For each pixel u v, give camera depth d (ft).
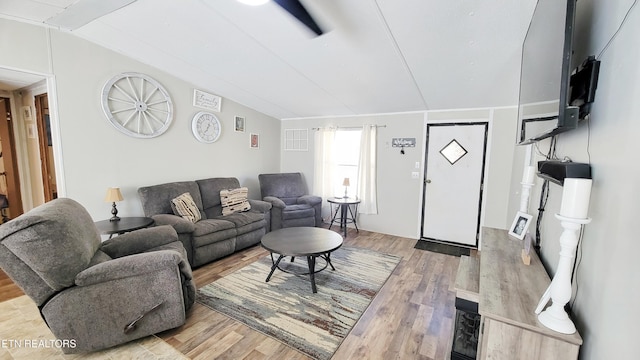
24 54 8.04
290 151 18.06
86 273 5.48
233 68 10.41
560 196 5.17
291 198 16.26
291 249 8.46
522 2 5.59
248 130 15.56
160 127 11.35
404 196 14.49
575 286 4.03
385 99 12.35
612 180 3.15
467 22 6.39
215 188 12.93
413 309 7.80
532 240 7.27
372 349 6.23
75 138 9.14
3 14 7.55
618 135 3.07
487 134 12.34
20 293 8.04
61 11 7.38
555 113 3.92
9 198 11.98
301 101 13.83
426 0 5.85
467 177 12.96
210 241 10.37
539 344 3.63
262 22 7.26
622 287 2.79
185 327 6.82
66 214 5.71
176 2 6.79
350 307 7.82
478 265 6.55
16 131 11.89
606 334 3.05
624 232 2.83
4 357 5.73
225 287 8.79
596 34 3.88
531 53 5.71
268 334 6.63
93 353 5.88
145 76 10.68
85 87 9.27
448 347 6.31
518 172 10.64
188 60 10.02
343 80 10.56
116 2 6.78
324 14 6.43
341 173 16.52
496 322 3.83
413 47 7.70
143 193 10.34
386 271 10.24
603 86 3.53
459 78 9.42
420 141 13.85
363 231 15.56
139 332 6.05
